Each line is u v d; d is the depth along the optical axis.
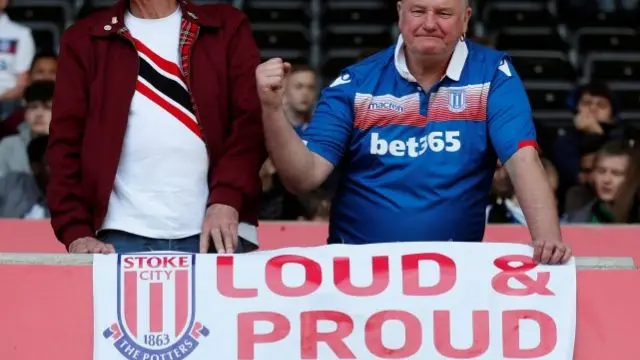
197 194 7.88
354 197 7.96
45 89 13.98
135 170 7.84
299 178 7.63
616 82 18.61
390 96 7.88
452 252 7.41
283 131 7.41
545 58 18.59
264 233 10.94
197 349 7.32
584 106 14.64
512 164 7.66
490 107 7.81
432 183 7.80
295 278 7.38
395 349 7.34
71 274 7.44
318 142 7.84
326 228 11.09
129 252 7.74
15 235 10.94
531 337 7.34
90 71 7.91
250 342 7.33
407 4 7.70
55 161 7.92
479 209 7.91
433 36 7.64
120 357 7.30
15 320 7.40
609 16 19.86
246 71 7.97
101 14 8.05
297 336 7.34
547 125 16.22
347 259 7.40
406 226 7.82
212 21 8.02
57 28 18.44
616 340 7.41
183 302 7.34
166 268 7.38
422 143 7.83
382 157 7.87
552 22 19.70
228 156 7.89
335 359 7.33
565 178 14.27
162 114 7.84
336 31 19.34
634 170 13.02
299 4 20.31
